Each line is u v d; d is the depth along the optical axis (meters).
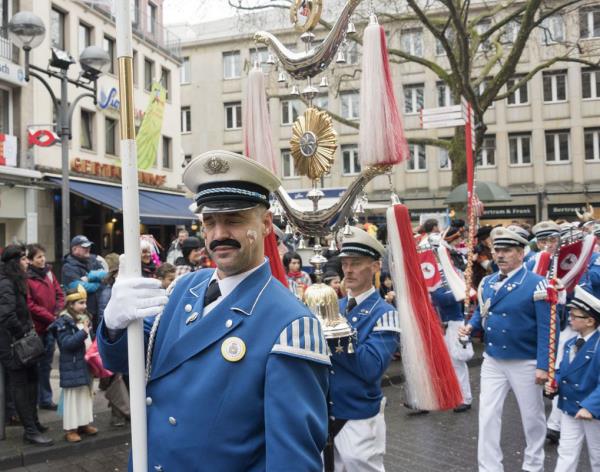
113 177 18.34
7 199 14.30
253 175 1.86
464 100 5.25
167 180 22.45
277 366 1.71
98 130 18.09
